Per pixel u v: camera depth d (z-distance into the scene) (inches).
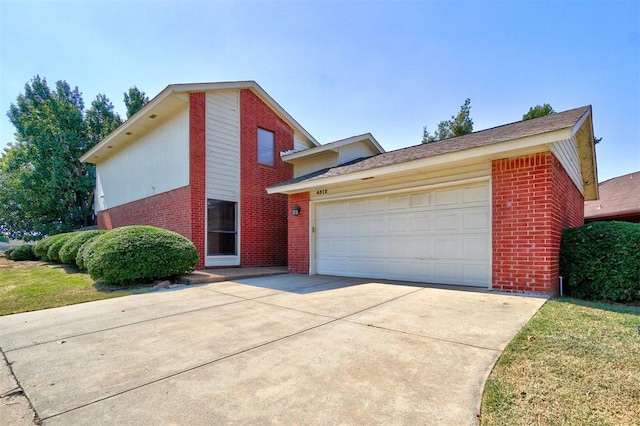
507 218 233.1
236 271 380.8
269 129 490.0
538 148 217.0
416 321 163.2
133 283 295.4
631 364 105.7
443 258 272.5
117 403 93.1
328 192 360.2
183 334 155.9
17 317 195.3
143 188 496.1
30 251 557.0
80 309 211.9
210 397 95.0
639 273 199.3
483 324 153.4
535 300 200.5
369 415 83.2
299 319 176.1
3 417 86.9
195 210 394.3
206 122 410.3
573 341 126.1
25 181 753.6
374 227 322.7
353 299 220.4
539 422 76.9
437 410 84.1
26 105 847.1
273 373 110.0
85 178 823.1
